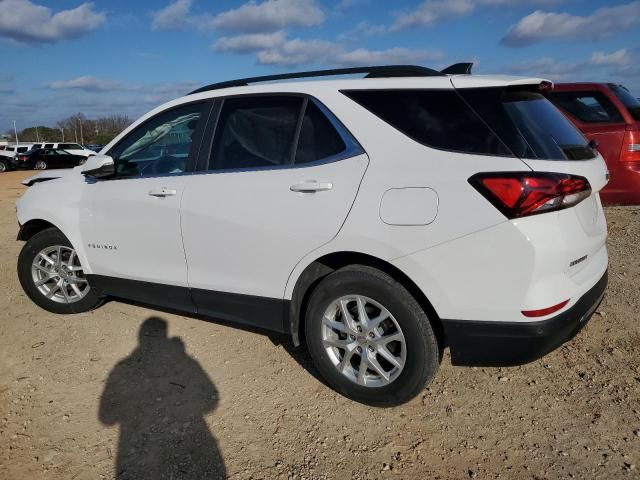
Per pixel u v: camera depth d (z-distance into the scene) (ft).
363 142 9.04
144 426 9.27
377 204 8.59
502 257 7.76
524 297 7.77
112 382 10.73
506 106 8.34
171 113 11.83
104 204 12.26
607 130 21.40
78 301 13.75
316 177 9.28
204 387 10.48
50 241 13.60
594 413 9.16
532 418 9.14
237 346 12.14
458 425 9.06
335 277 9.30
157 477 8.02
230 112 10.87
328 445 8.66
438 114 8.63
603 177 9.18
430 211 8.16
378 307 8.98
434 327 8.85
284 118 10.09
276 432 9.03
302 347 12.01
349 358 9.51
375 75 9.73
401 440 8.73
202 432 9.06
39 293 14.03
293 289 9.76
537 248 7.61
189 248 10.94
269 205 9.71
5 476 8.08
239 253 10.22
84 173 12.23
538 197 7.58
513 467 8.00
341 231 8.91
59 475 8.10
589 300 8.64
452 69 9.71
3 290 16.25
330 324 9.58
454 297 8.17
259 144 10.27
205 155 10.92
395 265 8.54
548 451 8.30
